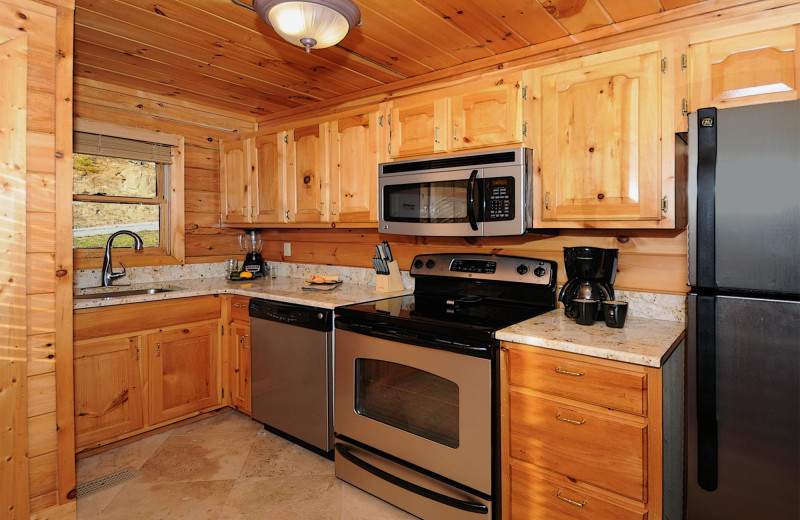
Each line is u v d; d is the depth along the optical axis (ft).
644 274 6.59
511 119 6.58
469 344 5.83
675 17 6.32
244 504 6.78
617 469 4.92
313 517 6.51
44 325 6.08
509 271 7.45
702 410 4.50
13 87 5.71
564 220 6.32
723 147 4.34
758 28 5.00
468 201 6.68
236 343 9.68
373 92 9.80
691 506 4.63
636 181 5.75
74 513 6.36
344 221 8.96
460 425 5.92
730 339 4.36
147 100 10.19
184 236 10.96
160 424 8.90
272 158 10.30
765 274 4.18
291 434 8.38
